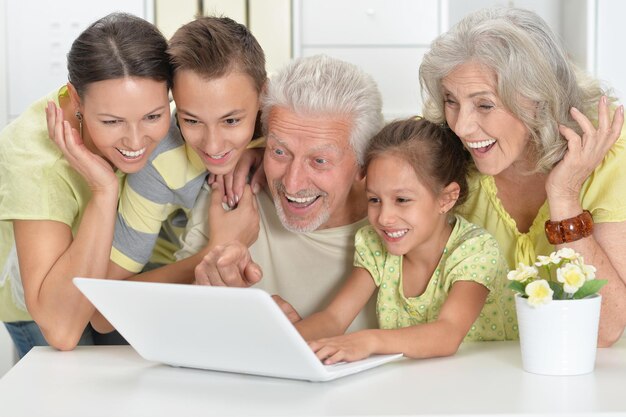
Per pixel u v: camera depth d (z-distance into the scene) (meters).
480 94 1.83
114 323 1.65
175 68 1.93
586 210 1.88
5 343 3.37
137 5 4.03
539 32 1.86
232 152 2.01
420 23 4.19
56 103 2.15
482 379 1.56
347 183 2.02
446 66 1.85
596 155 1.80
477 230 1.97
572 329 1.56
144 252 2.13
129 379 1.60
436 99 1.94
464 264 1.90
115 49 1.85
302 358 1.49
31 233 1.98
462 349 1.82
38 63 4.07
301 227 2.05
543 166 1.88
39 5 4.05
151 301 1.53
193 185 2.15
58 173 2.03
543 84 1.81
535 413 1.35
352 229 2.22
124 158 1.95
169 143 2.09
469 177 2.08
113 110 1.86
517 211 2.06
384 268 2.04
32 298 1.91
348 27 4.18
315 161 1.96
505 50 1.80
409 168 1.90
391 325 2.06
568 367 1.58
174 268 2.12
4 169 2.04
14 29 4.05
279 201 2.05
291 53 4.09
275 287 2.27
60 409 1.41
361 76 2.01
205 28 1.94
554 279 2.00
